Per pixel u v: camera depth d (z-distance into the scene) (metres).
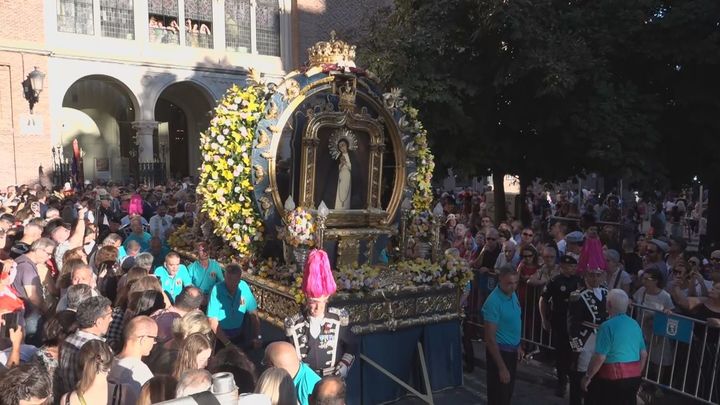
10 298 5.23
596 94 11.34
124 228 12.25
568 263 7.15
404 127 8.23
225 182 7.53
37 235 8.21
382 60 11.70
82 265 6.30
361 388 6.81
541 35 11.24
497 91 12.01
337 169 7.67
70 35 22.25
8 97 20.95
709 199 14.02
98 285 7.46
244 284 6.84
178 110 29.45
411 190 8.30
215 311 6.68
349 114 7.57
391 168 8.38
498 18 11.09
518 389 7.65
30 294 6.63
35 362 3.50
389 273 7.25
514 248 8.91
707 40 10.80
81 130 28.41
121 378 4.16
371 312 6.91
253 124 7.46
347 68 7.68
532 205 23.66
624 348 5.41
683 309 6.96
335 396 3.58
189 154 28.98
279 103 7.44
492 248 9.39
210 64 25.16
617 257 7.93
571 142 11.85
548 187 14.55
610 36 11.60
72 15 22.39
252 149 7.35
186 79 24.62
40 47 21.30
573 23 11.90
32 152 21.28
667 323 6.71
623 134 11.01
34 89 20.77
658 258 8.54
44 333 4.50
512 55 11.70
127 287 6.04
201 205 8.88
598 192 27.98
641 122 11.12
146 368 4.29
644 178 11.02
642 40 11.62
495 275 8.76
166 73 24.16
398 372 7.17
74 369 4.29
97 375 3.70
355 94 7.68
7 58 20.80
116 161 28.97
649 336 7.01
